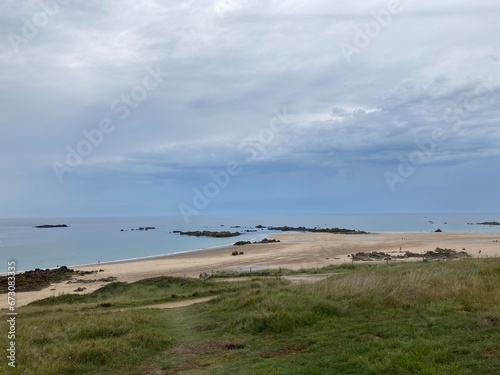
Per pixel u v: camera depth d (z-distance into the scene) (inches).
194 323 553.3
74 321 599.2
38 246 3469.5
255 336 432.8
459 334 347.6
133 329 506.6
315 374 288.0
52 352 413.1
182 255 2561.5
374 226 6328.7
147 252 2940.5
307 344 378.0
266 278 1188.5
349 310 489.7
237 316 523.2
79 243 3757.4
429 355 291.3
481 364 272.7
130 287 1195.9
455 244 2672.2
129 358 393.1
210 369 336.2
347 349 335.0
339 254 2255.2
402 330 378.0
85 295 1161.4
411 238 3329.2
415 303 496.4
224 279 1328.7
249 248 2797.7
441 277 605.0
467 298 479.5
